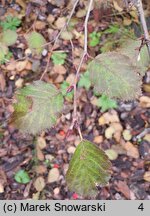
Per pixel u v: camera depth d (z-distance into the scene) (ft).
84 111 3.34
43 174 3.15
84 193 1.16
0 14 3.65
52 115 1.18
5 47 2.64
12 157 3.20
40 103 1.18
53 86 1.20
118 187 3.09
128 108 3.35
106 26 3.49
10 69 3.48
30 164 3.18
